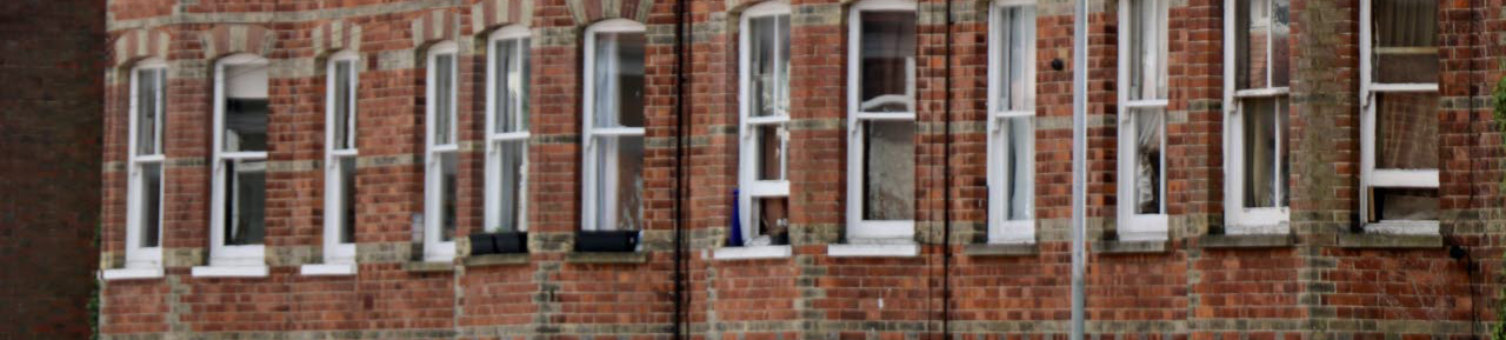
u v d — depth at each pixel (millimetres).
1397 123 46188
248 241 56688
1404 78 46156
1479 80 45531
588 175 51969
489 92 53156
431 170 54344
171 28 56781
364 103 54969
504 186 53094
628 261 51219
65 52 60938
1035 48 48656
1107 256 47688
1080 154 45844
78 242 61125
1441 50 45719
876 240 49531
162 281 57062
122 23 57625
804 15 49656
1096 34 47781
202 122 56625
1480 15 45531
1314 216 46094
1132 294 47469
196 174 56688
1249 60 46844
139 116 57781
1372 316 45875
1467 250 45531
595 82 51969
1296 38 46188
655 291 51062
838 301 49438
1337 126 46062
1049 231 48188
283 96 55938
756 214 50344
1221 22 46906
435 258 54281
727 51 50375
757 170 50344
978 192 48844
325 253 55656
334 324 55375
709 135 50625
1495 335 45031
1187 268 46938
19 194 60844
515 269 52250
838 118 49500
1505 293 45031
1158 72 47656
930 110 49125
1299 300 46094
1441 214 45688
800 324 49562
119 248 57906
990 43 48938
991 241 48844
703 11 50781
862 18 49656
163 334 57094
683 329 50875
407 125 54344
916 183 49188
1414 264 45750
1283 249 46219
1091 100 47781
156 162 57594
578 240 51688
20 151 60875
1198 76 46844
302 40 55750
